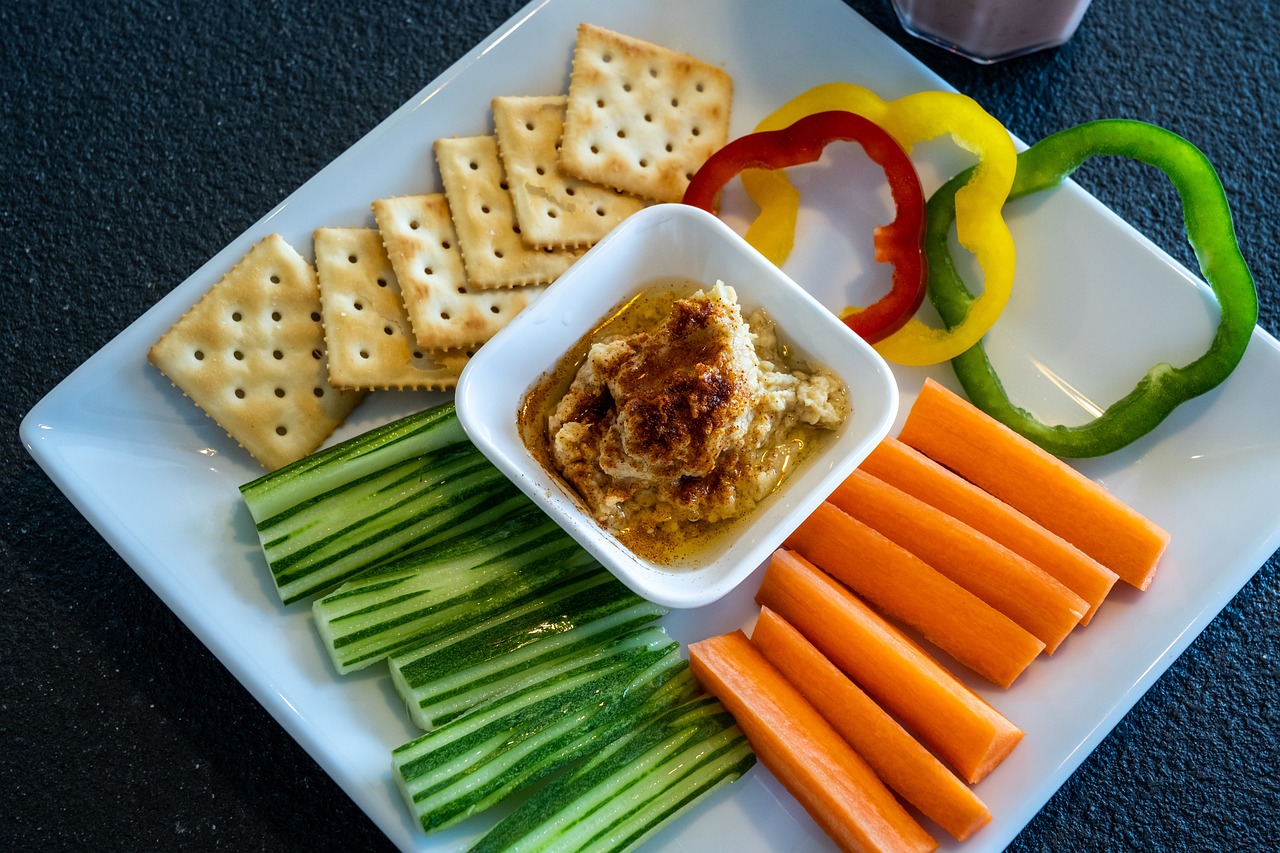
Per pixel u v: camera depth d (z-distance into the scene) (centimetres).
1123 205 52
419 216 48
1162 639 45
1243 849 47
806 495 43
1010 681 45
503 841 43
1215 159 52
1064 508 46
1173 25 53
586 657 45
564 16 49
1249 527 46
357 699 45
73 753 47
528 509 46
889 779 44
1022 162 48
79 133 52
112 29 52
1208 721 48
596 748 44
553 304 44
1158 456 47
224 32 52
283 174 52
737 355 43
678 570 43
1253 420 46
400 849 43
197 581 46
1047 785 44
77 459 46
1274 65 53
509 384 44
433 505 46
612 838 43
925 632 46
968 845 43
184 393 47
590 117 49
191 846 47
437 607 45
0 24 52
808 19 49
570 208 48
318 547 46
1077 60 53
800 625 46
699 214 45
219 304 47
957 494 46
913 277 48
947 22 51
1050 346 49
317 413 47
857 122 47
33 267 51
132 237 51
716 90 50
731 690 44
